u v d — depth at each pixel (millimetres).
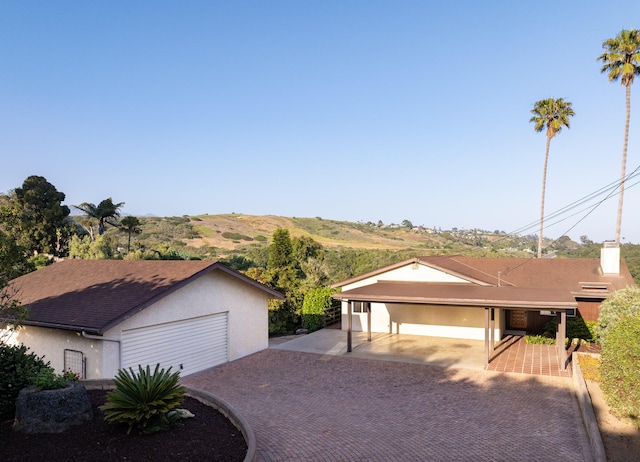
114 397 7922
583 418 9992
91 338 11805
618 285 19875
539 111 39594
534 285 20781
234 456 7320
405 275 21594
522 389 12438
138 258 36438
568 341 18953
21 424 7750
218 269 15312
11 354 9172
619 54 31062
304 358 16422
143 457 7027
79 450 7148
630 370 9609
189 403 9820
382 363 15664
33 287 16266
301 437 9078
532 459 8031
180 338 14133
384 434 9242
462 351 17547
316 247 38625
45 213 42375
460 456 8180
